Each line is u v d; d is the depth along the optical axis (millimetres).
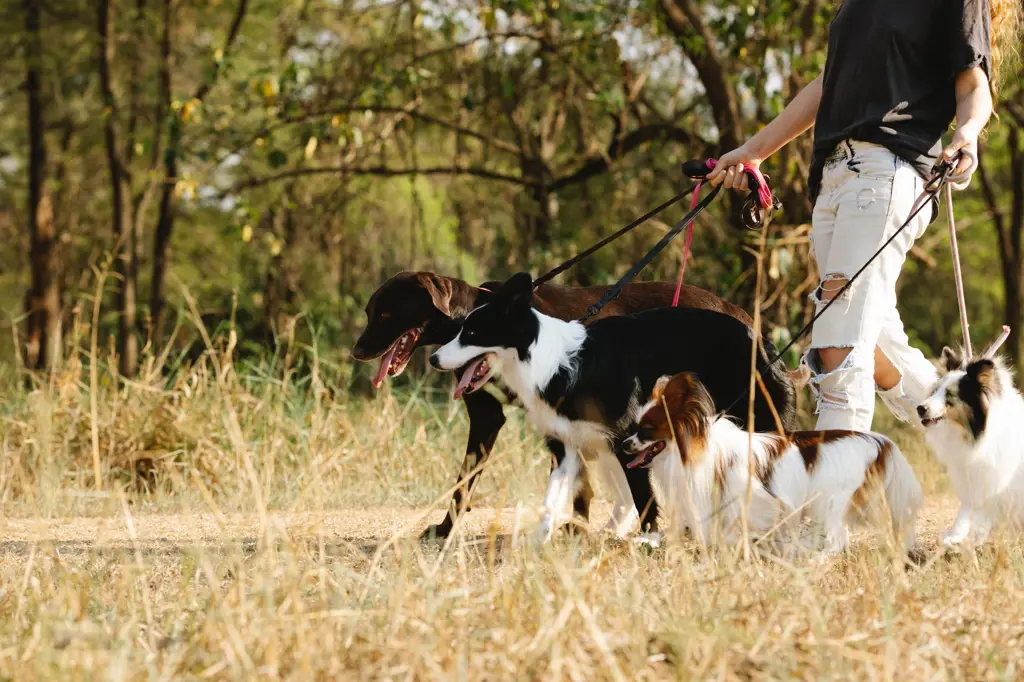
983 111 6348
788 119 7289
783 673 3641
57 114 27344
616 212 18516
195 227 29828
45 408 8281
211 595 4477
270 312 19047
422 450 11039
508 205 20281
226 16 23781
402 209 24781
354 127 18047
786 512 6254
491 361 6875
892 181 6402
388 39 18781
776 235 14695
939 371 7164
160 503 8945
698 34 15781
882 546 5664
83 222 29438
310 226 20766
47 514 8422
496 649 3887
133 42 23469
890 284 6574
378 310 8141
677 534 5863
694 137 17141
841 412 6695
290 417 11133
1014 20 6957
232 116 18312
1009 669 3812
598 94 16719
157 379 11750
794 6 15133
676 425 6348
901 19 6387
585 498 7195
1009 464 6891
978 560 5684
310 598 4684
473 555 6086
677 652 3881
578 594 4098
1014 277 23562
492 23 16422
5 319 29453
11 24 23781
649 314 7238
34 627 4176
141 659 3965
